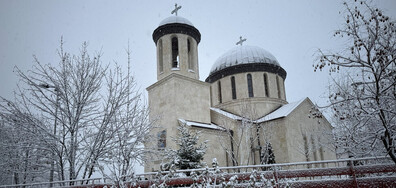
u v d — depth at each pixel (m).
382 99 7.57
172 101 23.91
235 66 33.09
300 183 9.84
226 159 24.34
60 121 11.62
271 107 31.78
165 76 25.36
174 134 22.81
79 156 11.77
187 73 25.58
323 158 29.34
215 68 35.38
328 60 7.58
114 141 11.25
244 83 32.62
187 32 26.72
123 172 8.74
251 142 24.03
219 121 27.20
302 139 27.75
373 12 7.05
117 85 12.12
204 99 26.36
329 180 9.66
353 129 7.86
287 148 25.41
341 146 11.44
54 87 11.96
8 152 11.98
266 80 33.44
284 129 26.12
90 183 11.53
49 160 11.91
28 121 11.20
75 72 12.30
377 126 8.72
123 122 11.35
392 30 7.04
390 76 7.49
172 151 14.98
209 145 23.02
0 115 11.16
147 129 12.41
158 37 27.00
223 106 32.78
